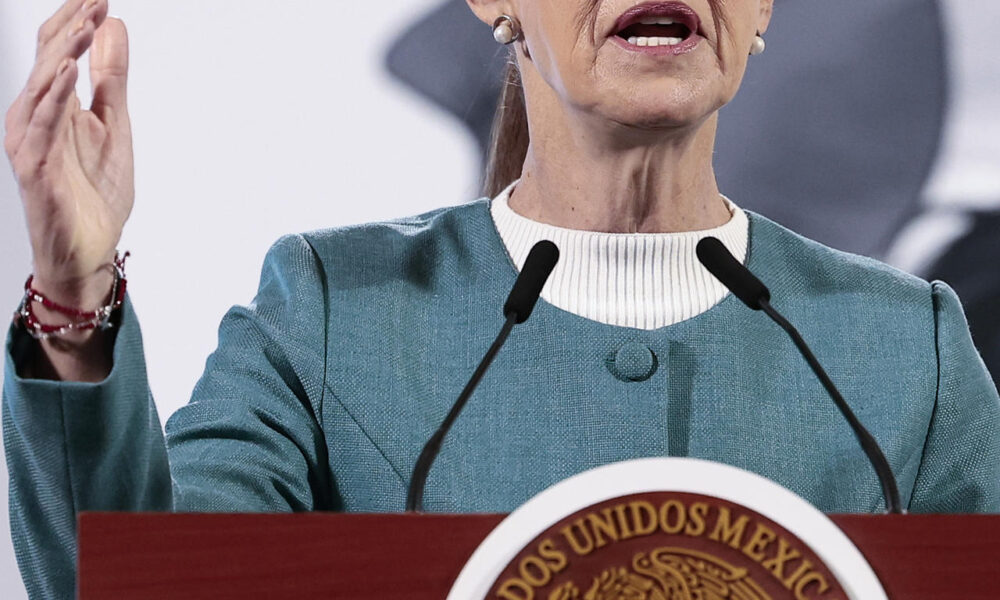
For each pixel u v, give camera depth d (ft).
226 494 23.12
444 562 15.33
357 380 25.98
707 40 25.75
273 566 15.20
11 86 34.96
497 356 26.13
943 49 35.81
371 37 36.01
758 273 27.63
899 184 35.83
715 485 15.46
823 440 25.90
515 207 28.63
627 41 25.84
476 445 25.27
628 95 25.39
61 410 17.90
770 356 26.55
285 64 35.88
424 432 25.48
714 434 25.45
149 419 18.78
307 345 26.21
